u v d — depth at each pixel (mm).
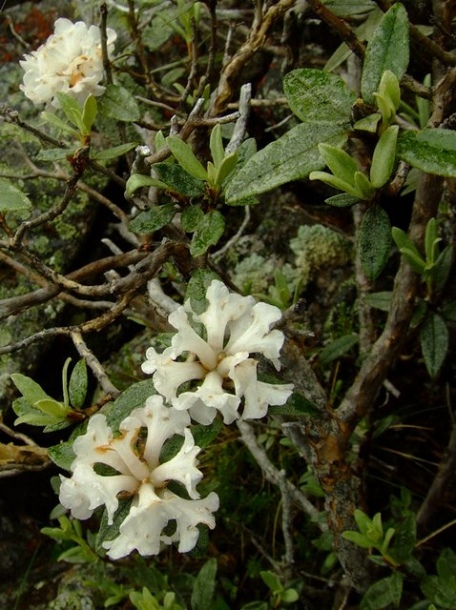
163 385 197
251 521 384
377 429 339
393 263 374
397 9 199
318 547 344
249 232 414
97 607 365
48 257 388
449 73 223
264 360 248
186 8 302
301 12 314
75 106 244
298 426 287
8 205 222
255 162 193
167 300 305
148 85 337
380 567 316
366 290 355
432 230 277
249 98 247
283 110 402
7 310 237
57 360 393
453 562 300
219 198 222
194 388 210
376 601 297
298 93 198
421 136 189
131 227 227
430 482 377
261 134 420
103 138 404
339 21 220
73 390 231
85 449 196
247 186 191
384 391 381
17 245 229
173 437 208
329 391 377
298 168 193
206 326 205
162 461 205
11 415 368
